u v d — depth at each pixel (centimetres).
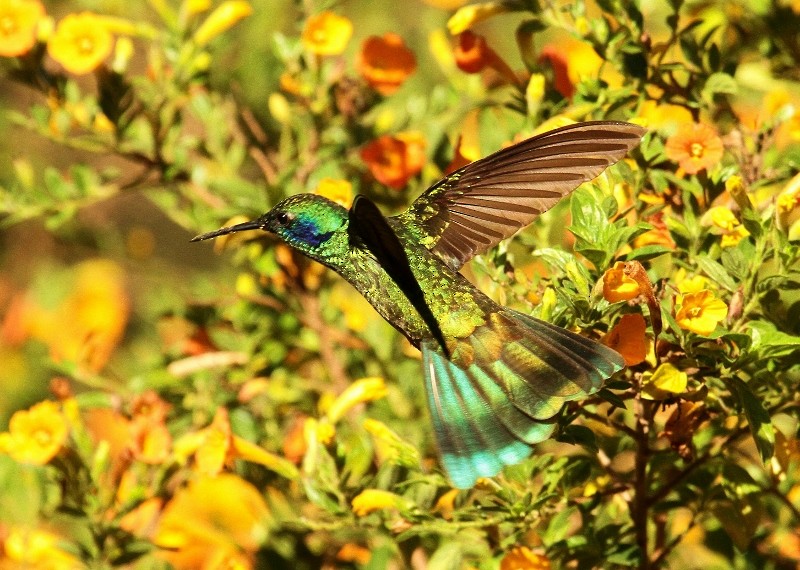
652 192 688
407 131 906
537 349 577
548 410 552
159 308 941
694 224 637
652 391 564
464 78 937
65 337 1195
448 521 672
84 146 891
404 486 682
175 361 933
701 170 654
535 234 779
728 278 599
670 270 657
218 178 876
